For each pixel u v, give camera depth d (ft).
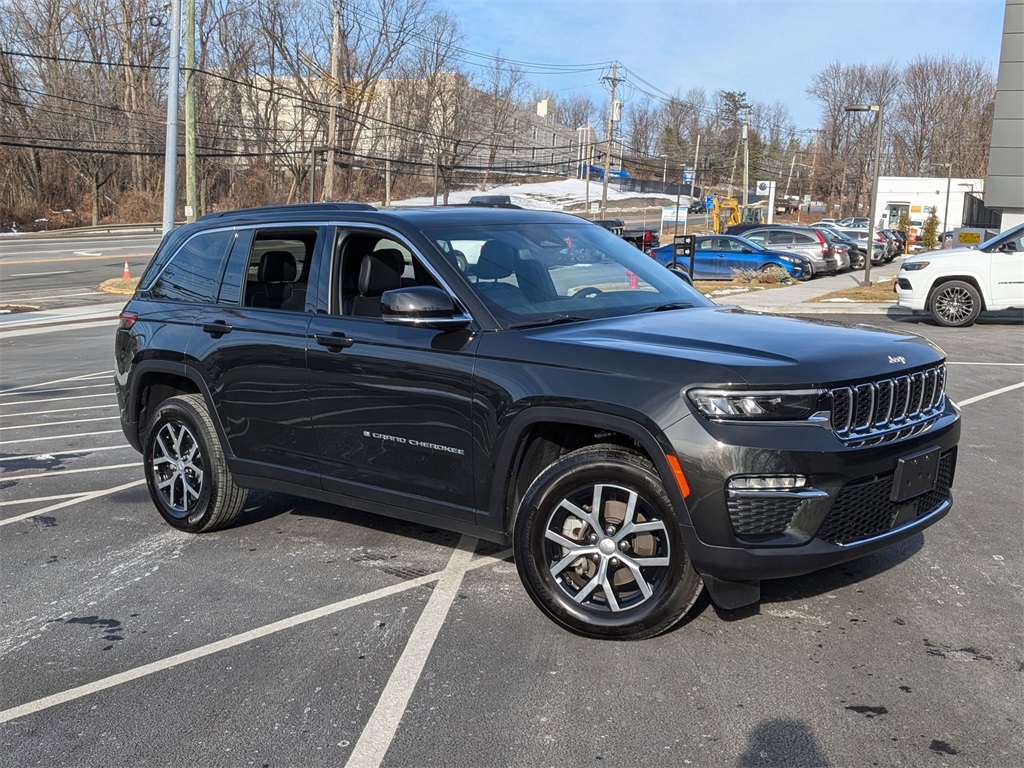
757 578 11.23
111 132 207.62
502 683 11.42
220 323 16.70
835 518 11.31
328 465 15.29
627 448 12.24
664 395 11.37
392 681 11.56
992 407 28.76
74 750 10.15
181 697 11.30
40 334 60.44
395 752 9.93
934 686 11.12
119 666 12.21
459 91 270.26
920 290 51.49
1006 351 41.19
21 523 18.80
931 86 317.42
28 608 14.33
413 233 14.53
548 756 9.78
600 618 12.36
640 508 12.09
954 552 15.89
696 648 12.23
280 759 9.87
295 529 17.88
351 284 15.46
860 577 14.73
